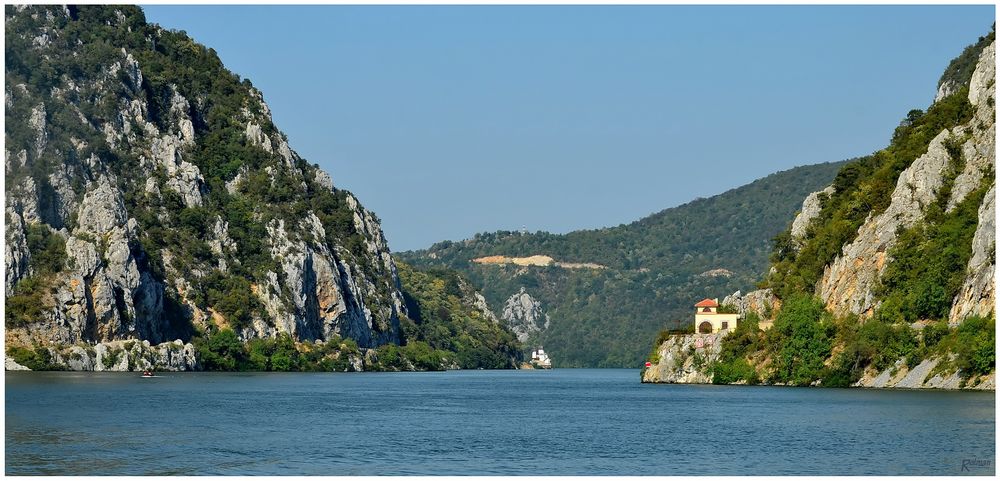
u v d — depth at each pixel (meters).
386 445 142.25
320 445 141.75
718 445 140.62
